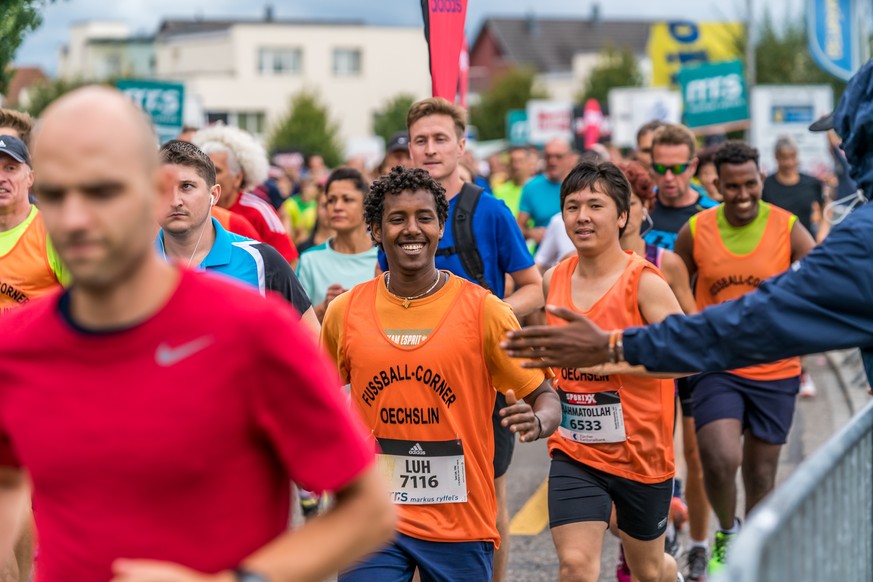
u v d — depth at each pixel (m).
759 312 5.59
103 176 3.62
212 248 8.79
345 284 12.70
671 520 11.29
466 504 7.50
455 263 9.78
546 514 13.66
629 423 8.45
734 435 10.55
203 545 3.85
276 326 3.83
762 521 3.79
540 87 107.06
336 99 124.31
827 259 5.50
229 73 124.31
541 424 7.28
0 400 3.92
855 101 5.96
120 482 3.80
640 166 11.84
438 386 7.47
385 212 7.62
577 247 8.69
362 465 3.92
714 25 54.09
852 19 21.22
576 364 5.92
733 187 11.27
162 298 3.83
